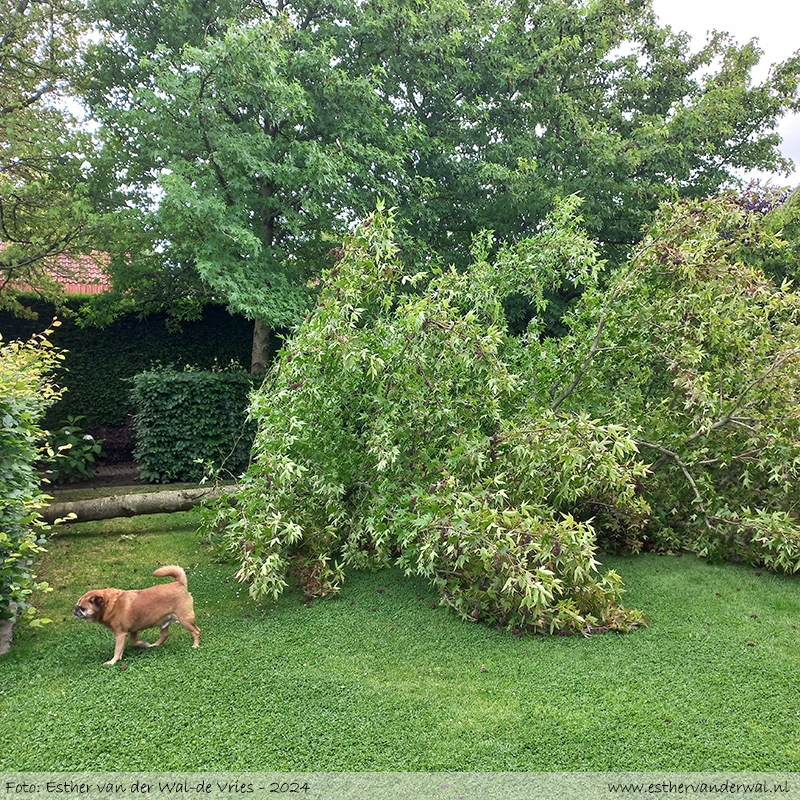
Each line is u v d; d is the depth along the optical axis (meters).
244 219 8.59
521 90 10.32
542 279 6.33
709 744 2.85
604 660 3.72
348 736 2.90
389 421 5.14
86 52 9.89
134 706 3.16
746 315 5.72
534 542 4.04
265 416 5.17
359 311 5.09
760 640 4.00
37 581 5.18
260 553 4.43
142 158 9.17
